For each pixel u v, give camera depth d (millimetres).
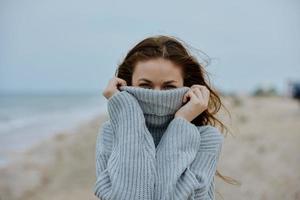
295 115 31516
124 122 2650
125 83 2869
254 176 10008
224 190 8000
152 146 2600
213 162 2703
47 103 89812
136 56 2809
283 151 13883
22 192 11242
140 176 2473
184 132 2639
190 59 2875
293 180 9312
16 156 17547
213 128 2801
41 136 25312
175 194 2461
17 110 59875
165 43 2824
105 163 2682
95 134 23797
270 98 79938
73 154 17172
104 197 2488
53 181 12266
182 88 2738
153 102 2709
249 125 23875
